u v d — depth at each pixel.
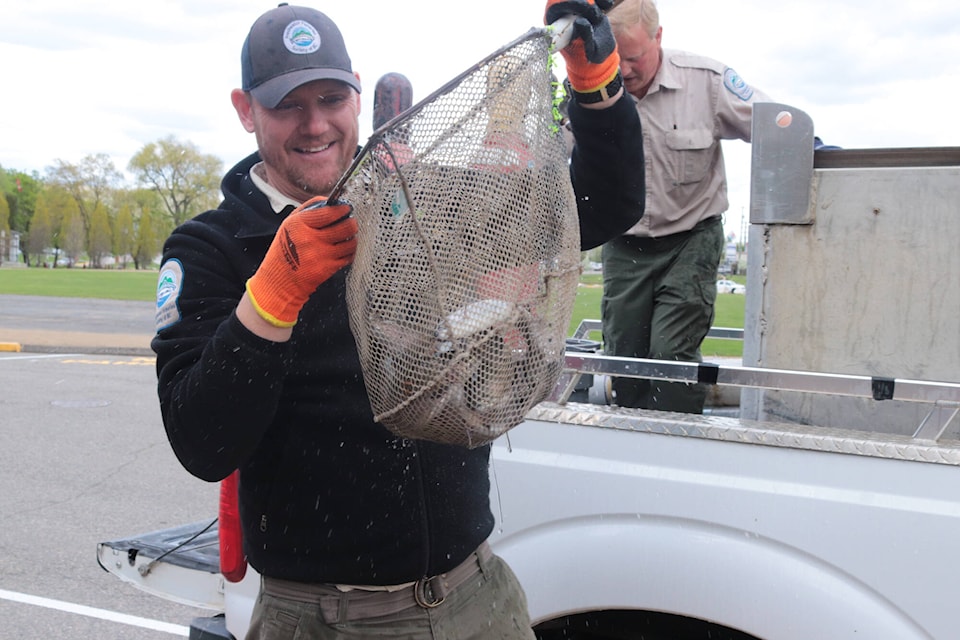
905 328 2.12
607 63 1.67
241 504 1.82
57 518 5.47
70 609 4.23
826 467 1.91
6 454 7.01
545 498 2.11
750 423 2.03
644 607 2.01
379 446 1.68
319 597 1.73
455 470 1.75
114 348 14.14
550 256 1.44
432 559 1.71
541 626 2.26
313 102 1.71
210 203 95.88
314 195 1.79
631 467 2.05
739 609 1.93
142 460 6.86
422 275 1.33
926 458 1.84
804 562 1.90
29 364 12.50
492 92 1.36
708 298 3.28
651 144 3.15
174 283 1.72
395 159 1.33
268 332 1.45
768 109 2.17
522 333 1.39
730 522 1.96
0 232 108.25
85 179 97.69
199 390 1.49
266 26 1.69
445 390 1.34
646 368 2.06
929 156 2.17
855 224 2.14
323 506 1.69
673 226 3.19
